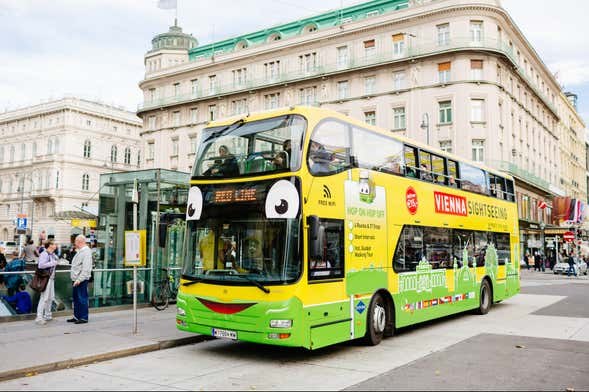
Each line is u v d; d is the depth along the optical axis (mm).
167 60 61219
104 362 8734
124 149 84375
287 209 8445
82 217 25828
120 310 14266
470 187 14977
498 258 16422
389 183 11102
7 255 28875
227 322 8602
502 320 14086
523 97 49062
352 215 9727
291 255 8320
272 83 49125
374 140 10812
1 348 9180
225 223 9023
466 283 14148
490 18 41062
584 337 11297
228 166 9305
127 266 15672
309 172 8742
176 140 56844
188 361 8867
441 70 41500
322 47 47031
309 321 8406
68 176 76000
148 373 7984
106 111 81438
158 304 14875
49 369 8094
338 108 45719
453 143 40375
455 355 9383
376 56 44000
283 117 9070
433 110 41281
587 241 64125
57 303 12805
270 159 8859
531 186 49469
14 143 83812
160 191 16031
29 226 78750
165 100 57750
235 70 52719
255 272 8500
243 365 8586
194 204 9523
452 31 40844
